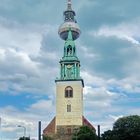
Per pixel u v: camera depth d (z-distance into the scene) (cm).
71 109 15488
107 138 14025
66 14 17275
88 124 15950
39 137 15400
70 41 16538
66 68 16088
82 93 16000
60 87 15762
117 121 14450
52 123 15788
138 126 13988
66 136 15162
